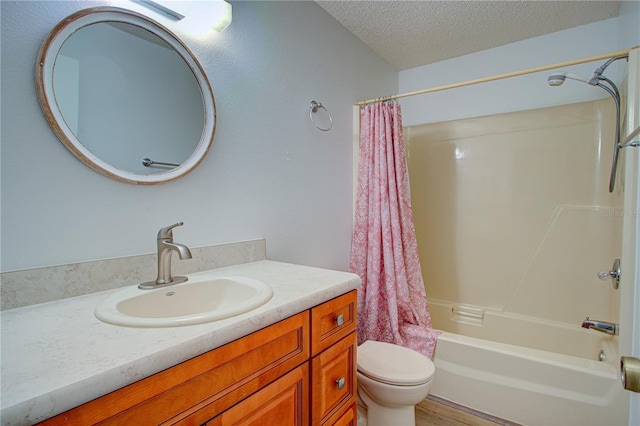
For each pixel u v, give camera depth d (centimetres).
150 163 107
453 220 258
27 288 81
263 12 150
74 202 90
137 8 104
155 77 108
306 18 176
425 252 270
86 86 93
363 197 208
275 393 79
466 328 242
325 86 191
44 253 85
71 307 81
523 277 229
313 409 91
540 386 156
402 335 193
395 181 202
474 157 249
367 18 201
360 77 227
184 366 60
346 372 106
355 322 111
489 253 243
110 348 57
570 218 214
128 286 99
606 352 167
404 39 228
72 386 46
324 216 190
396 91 281
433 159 267
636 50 143
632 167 141
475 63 251
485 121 245
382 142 201
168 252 99
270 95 153
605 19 206
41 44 84
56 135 87
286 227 162
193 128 119
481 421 165
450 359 179
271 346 78
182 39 116
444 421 165
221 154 130
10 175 80
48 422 44
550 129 221
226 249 129
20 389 45
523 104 235
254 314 74
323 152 189
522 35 225
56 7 87
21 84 81
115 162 98
